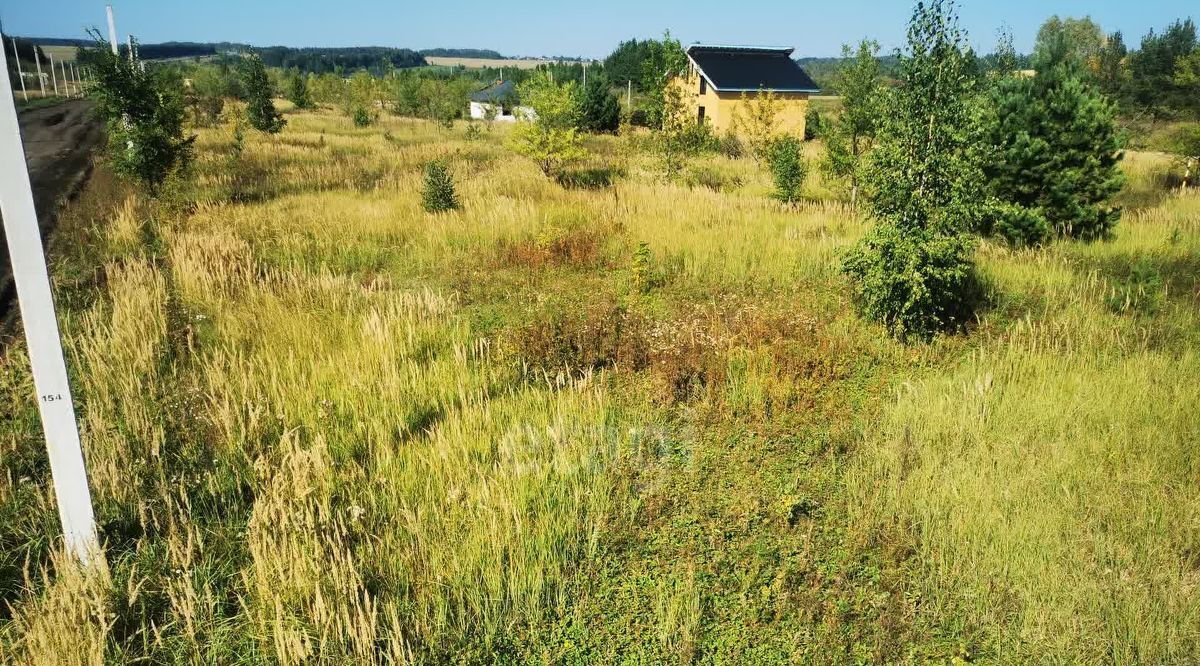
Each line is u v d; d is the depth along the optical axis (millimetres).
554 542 5301
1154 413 6840
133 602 4508
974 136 9062
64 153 27000
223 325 9133
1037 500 5621
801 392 7836
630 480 6293
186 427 6668
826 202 18609
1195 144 20203
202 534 5344
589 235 13852
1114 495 5656
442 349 8820
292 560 4777
